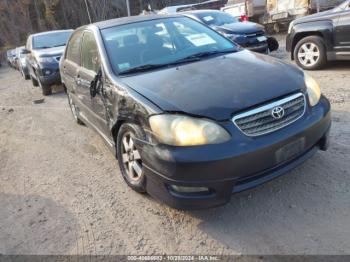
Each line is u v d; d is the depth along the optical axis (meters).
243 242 2.88
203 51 4.17
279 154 2.94
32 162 5.20
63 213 3.68
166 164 2.88
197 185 2.82
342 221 2.91
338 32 7.02
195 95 3.04
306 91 3.25
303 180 3.52
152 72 3.73
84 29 4.88
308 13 14.30
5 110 9.12
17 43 49.47
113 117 3.75
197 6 21.52
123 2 41.97
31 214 3.76
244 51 4.20
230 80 3.22
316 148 3.34
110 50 4.09
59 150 5.49
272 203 3.27
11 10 49.66
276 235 2.88
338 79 6.82
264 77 3.24
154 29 4.42
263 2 16.23
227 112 2.85
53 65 9.62
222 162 2.75
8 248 3.26
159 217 3.36
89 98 4.57
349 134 4.32
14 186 4.51
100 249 3.06
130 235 3.18
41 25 50.25
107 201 3.76
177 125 2.86
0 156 5.70
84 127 6.44
